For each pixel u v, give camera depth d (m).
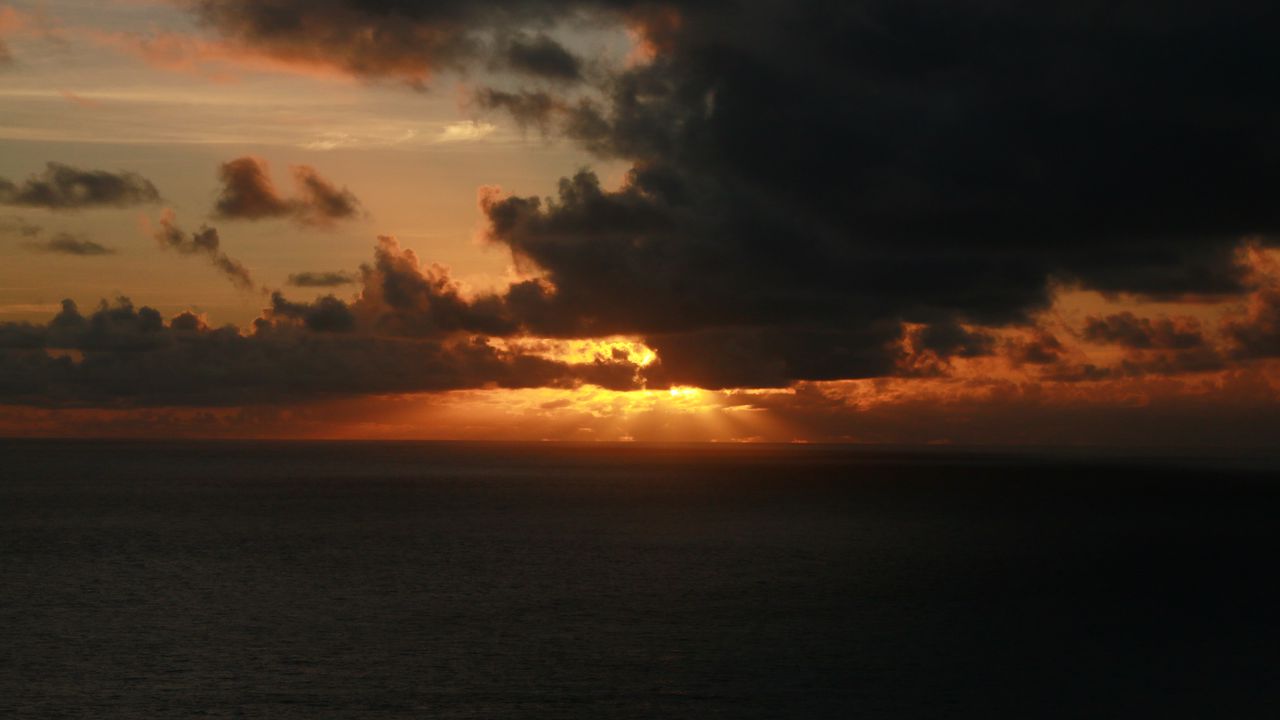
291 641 45.50
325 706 36.22
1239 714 36.03
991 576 63.62
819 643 45.25
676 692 38.00
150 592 57.62
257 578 62.72
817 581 61.59
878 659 42.59
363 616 50.94
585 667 41.22
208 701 36.75
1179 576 63.91
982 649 44.31
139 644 44.88
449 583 60.78
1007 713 36.00
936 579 62.38
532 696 37.50
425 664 41.62
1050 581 61.81
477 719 34.97
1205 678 40.12
